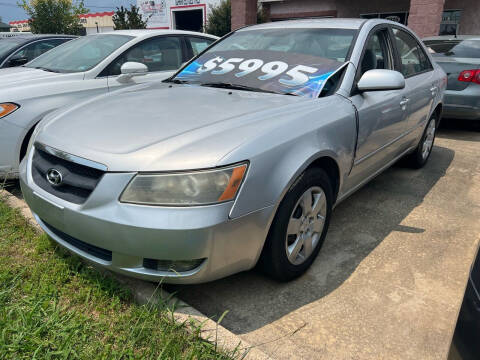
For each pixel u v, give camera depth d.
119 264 2.01
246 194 1.96
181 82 3.27
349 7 14.30
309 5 15.15
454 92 5.86
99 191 1.95
